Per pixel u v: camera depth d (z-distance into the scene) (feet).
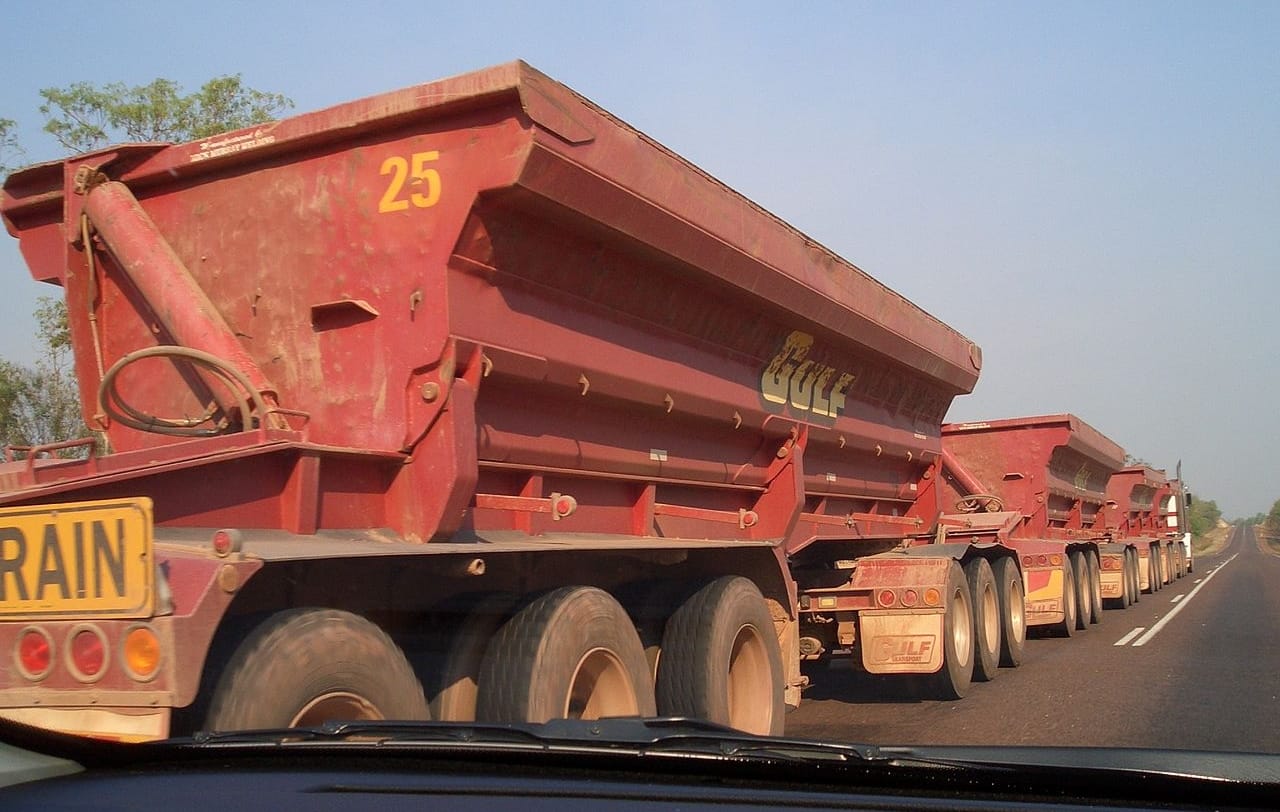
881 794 9.69
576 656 16.44
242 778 9.84
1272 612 61.41
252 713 11.20
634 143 17.39
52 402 40.88
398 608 14.99
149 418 15.89
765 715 22.03
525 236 16.12
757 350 24.17
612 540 18.78
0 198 18.95
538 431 17.67
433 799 9.20
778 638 23.72
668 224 18.43
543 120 14.96
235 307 16.81
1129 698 28.73
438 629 15.75
